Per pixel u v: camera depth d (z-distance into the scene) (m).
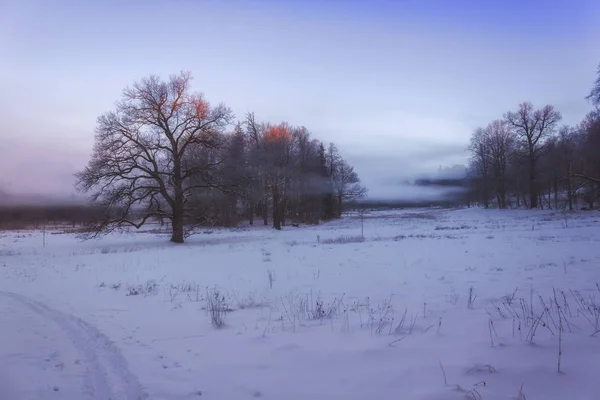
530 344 5.50
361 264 15.20
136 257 21.50
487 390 4.19
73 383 4.98
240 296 10.41
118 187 30.64
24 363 5.69
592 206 51.53
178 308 9.19
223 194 35.06
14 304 10.23
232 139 40.34
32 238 44.09
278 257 18.69
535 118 57.81
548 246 17.84
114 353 6.10
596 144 48.50
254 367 5.27
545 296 8.61
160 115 32.22
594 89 32.97
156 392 4.57
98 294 11.32
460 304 8.32
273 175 46.00
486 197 70.25
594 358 4.89
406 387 4.40
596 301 7.90
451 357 5.20
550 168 57.84
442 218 56.00
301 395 4.37
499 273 11.88
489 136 67.19
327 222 58.53
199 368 5.30
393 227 41.84
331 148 68.62
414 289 10.27
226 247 25.70
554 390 4.12
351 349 5.77
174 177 32.41
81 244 33.31
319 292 10.48
